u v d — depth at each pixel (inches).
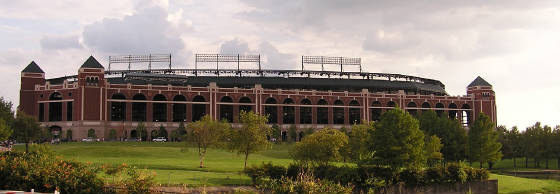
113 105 5831.7
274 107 6456.7
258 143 3038.9
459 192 2795.3
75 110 5595.5
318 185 1952.5
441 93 7696.9
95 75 5610.2
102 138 5546.3
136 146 4598.9
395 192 2615.7
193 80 6683.1
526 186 3100.4
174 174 2573.8
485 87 7258.9
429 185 2726.4
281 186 1948.8
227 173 2758.4
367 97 6752.0
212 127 3265.3
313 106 6535.4
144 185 1577.3
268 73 7283.5
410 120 2930.6
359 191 2470.5
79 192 1472.7
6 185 1465.3
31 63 6077.8
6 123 3929.6
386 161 2856.8
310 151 2763.3
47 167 1503.4
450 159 4483.3
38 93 5876.0
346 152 3267.7
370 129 3272.6
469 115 7263.8
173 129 5935.0
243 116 3110.2
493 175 3376.0
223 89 6181.1
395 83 7386.8
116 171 1649.9
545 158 5088.6
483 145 4298.7
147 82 6289.4
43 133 4987.7
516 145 5216.5
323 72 7406.5
